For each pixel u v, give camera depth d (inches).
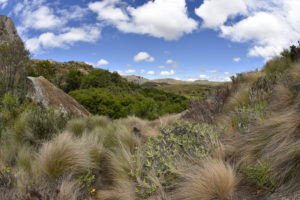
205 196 59.7
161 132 119.1
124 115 475.2
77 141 125.4
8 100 211.6
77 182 93.3
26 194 73.2
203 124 118.4
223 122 132.0
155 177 76.7
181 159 86.4
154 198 72.1
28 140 149.9
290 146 63.6
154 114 400.8
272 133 76.9
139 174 86.5
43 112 173.2
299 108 84.1
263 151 72.9
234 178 64.3
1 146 129.0
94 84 1198.3
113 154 112.9
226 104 167.3
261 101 121.3
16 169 96.1
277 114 97.3
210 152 86.9
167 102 602.5
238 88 187.9
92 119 221.9
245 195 58.4
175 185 74.9
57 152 101.9
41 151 111.4
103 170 112.9
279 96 117.1
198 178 65.4
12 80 370.0
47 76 1026.1
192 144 94.8
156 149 98.7
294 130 70.6
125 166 98.8
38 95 275.3
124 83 1573.6
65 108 286.0
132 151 124.5
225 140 97.1
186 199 62.6
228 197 58.7
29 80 292.7
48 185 87.5
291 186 54.1
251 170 62.3
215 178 61.7
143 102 412.8
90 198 86.7
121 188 88.6
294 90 112.4
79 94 518.3
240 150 82.4
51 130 158.1
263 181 57.8
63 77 1122.0
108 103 496.7
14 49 384.8
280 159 62.7
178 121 126.7
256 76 195.2
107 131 164.6
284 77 140.7
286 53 197.6
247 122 100.7
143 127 195.5
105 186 99.5
